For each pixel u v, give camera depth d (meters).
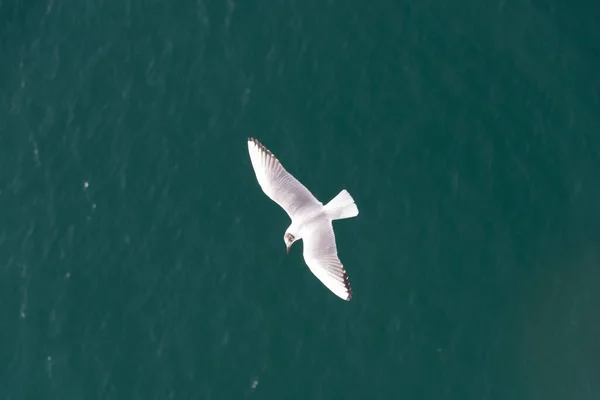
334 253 21.50
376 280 39.44
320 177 41.47
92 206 42.22
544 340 38.22
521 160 41.41
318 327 38.72
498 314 38.72
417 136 42.09
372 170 41.53
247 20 45.41
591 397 37.12
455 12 44.50
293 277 39.72
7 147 43.94
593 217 40.19
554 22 43.94
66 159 43.34
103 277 40.75
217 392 37.97
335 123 42.59
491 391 37.44
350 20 44.84
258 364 38.28
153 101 44.12
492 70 43.22
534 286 39.22
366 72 43.62
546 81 42.84
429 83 43.16
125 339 39.44
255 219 41.03
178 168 42.50
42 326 40.09
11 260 41.53
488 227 40.25
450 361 37.94
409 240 40.16
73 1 46.59
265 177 22.69
